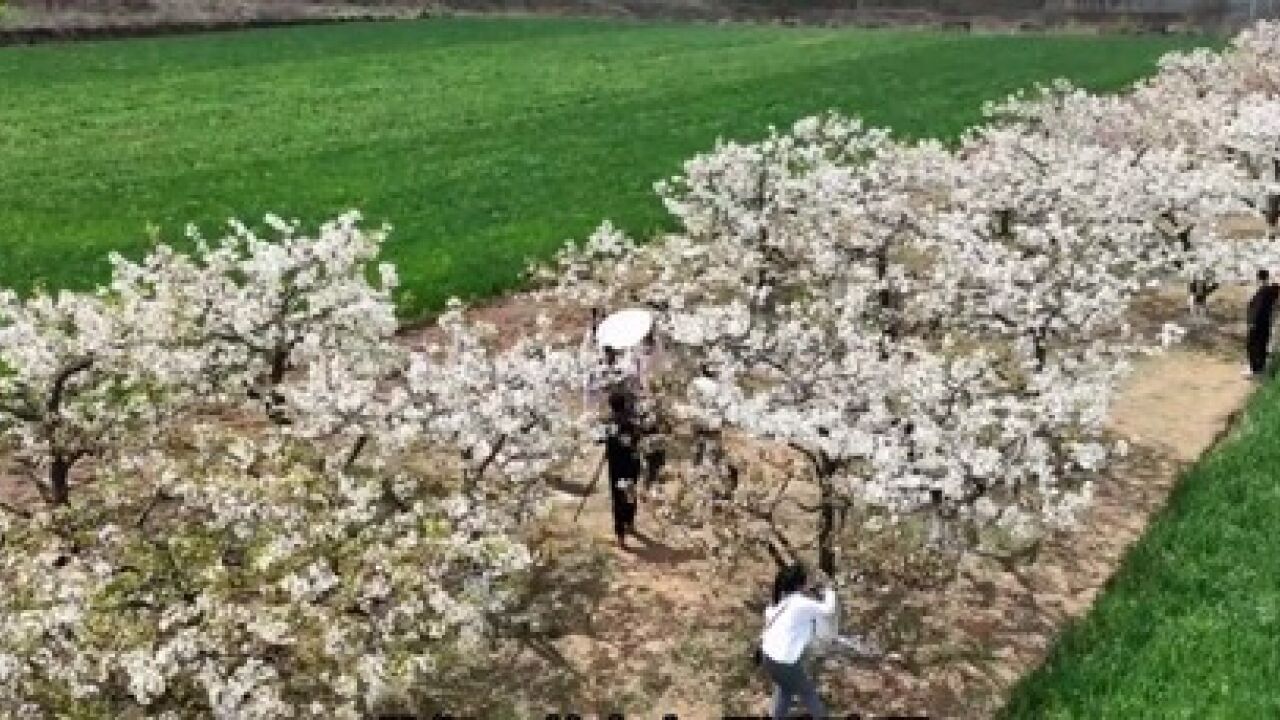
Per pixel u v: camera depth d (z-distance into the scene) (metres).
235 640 11.28
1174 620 15.30
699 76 59.34
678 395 17.44
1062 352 20.34
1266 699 13.60
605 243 23.16
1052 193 24.25
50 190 36.03
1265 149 28.39
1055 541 17.53
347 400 15.00
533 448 15.35
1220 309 27.09
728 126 47.16
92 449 15.39
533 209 34.47
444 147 42.81
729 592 16.14
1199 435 21.14
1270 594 15.70
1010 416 15.17
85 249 30.11
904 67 62.44
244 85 54.44
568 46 69.62
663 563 16.89
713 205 23.69
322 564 11.98
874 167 23.98
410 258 29.52
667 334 17.84
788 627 13.05
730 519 15.63
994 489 16.23
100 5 72.19
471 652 13.89
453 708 13.83
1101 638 15.04
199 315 16.55
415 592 12.54
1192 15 83.75
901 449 14.30
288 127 45.81
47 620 10.73
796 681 13.08
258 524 12.84
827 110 50.16
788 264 22.73
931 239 22.34
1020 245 23.61
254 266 17.06
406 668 11.64
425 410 15.20
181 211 34.06
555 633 15.24
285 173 38.62
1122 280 24.50
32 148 41.38
